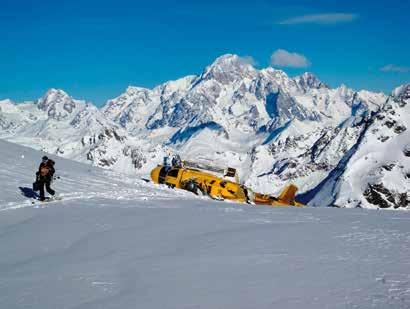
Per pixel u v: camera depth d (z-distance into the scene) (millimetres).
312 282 8070
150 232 13656
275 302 7195
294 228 13742
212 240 12172
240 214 17266
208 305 7273
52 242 13023
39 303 7902
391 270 8609
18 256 11766
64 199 20859
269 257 10062
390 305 6754
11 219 16797
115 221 15711
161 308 7270
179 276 8977
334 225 14359
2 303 8016
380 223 14930
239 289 7945
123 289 8398
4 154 30969
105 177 30562
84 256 11242
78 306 7656
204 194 31312
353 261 9422
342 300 7066
